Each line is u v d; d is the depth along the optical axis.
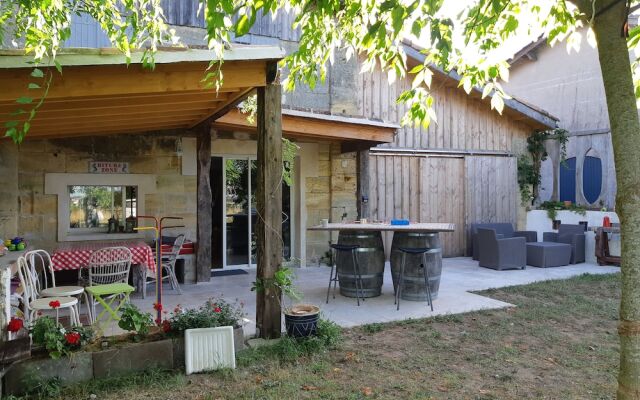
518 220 11.10
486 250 8.91
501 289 6.99
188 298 6.32
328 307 5.86
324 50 3.97
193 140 7.62
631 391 1.97
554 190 11.14
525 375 3.79
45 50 3.21
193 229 7.62
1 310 3.30
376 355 4.23
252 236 8.59
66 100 3.94
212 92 4.41
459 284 7.36
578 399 3.35
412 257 6.17
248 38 8.12
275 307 4.44
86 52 3.41
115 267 5.46
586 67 11.97
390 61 3.91
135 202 7.35
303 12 3.03
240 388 3.50
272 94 4.34
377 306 5.91
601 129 11.50
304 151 8.66
